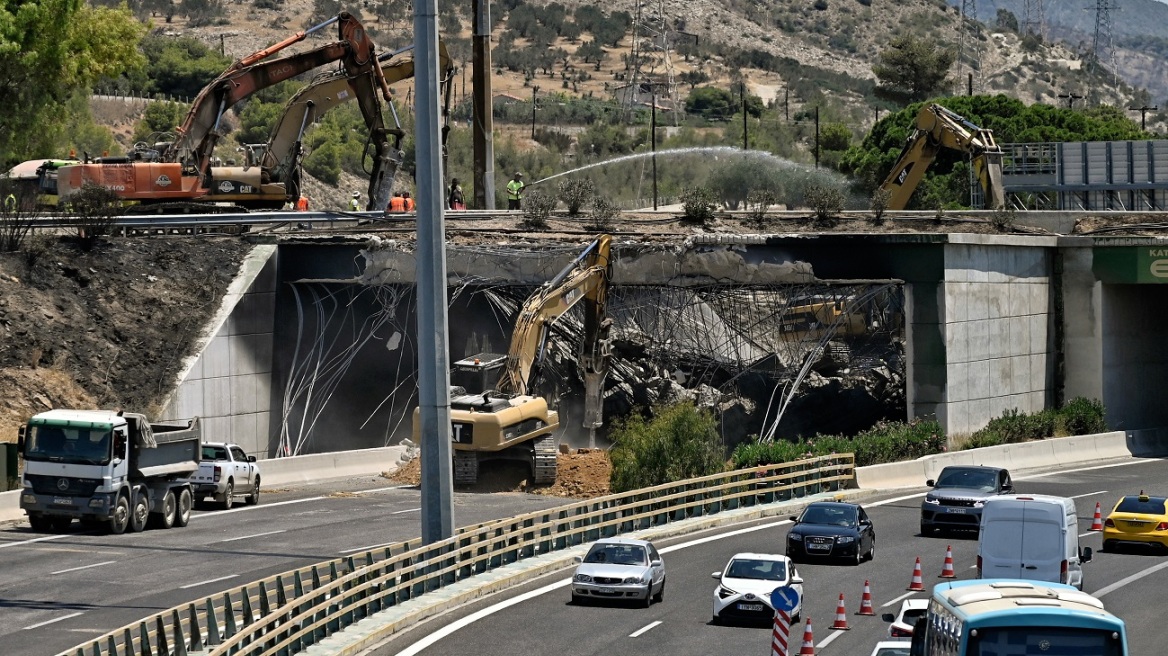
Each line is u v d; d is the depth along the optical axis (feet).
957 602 124.06
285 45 399.24
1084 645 117.39
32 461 254.27
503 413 321.73
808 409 420.36
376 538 253.65
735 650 173.88
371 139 408.26
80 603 191.42
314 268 399.03
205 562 225.76
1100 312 449.48
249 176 395.96
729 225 460.96
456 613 195.83
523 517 233.55
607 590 201.87
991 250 424.05
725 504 304.09
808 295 418.72
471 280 400.88
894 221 472.44
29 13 432.66
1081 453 408.87
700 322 423.64
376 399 404.36
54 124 471.62
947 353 401.08
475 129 465.88
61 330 353.92
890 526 288.51
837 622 186.91
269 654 148.77
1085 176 586.86
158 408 349.41
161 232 398.62
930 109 497.87
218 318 375.66
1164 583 226.99
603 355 367.45
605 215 450.71
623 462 307.78
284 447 391.45
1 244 366.84
